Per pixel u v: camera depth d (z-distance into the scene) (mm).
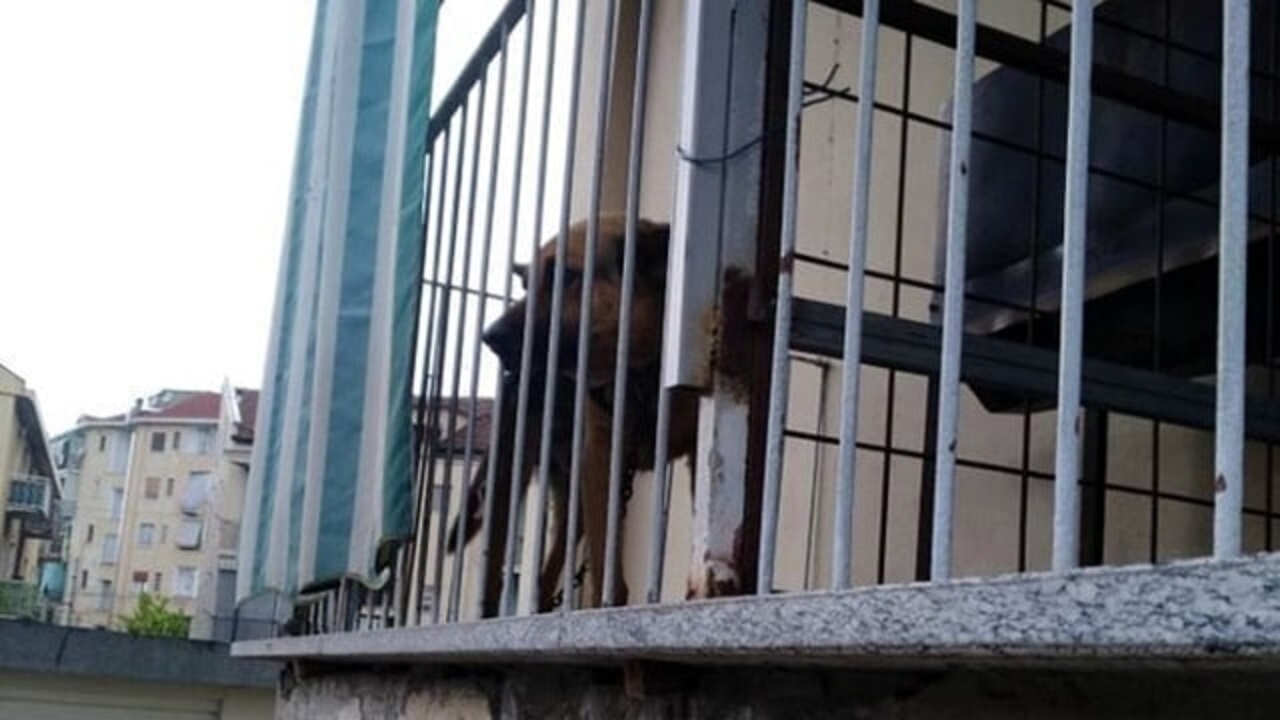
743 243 1585
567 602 1890
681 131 1627
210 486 26781
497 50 2809
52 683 7137
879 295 3371
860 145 1332
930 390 2473
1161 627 815
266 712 7508
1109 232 2182
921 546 2465
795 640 1130
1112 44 2303
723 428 1538
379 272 2922
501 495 2727
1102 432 2445
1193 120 1922
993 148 2387
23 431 36312
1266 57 2182
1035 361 1725
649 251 2807
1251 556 785
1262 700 956
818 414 3518
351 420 2881
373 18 3020
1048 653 895
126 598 42094
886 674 1297
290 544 2998
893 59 3500
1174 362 2412
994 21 3197
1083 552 2506
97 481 45625
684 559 3562
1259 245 2113
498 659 1953
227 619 8453
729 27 1632
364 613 3143
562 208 2135
